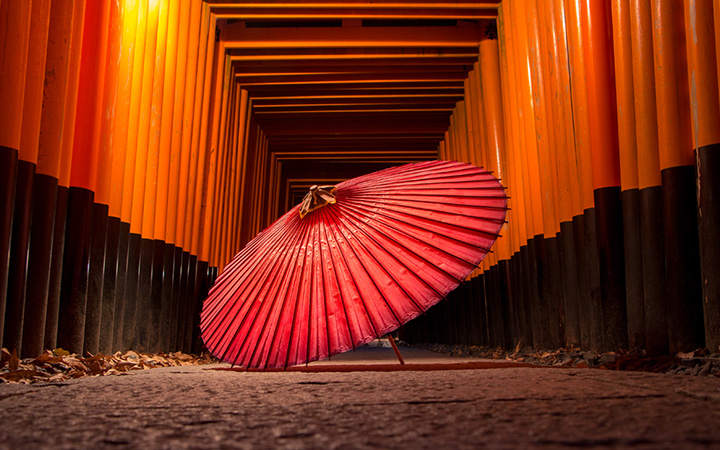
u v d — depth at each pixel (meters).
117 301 5.25
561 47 5.34
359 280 2.71
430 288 2.61
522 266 6.85
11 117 3.36
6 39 3.38
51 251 3.81
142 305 5.95
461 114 11.17
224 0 7.94
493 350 7.79
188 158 7.15
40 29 3.71
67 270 4.16
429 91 11.04
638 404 1.29
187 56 7.23
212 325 3.10
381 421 1.17
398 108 11.69
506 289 7.59
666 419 1.08
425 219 2.84
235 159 10.02
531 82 6.20
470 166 3.18
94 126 4.45
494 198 2.91
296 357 2.61
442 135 12.99
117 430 1.13
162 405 1.51
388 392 1.69
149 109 6.05
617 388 1.59
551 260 5.71
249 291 2.97
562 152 5.31
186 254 7.16
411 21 9.50
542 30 6.00
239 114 10.47
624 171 3.99
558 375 2.03
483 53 8.95
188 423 1.21
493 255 8.23
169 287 6.51
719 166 3.08
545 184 5.82
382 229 2.83
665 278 3.54
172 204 6.65
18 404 1.56
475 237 2.75
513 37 7.27
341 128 12.65
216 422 1.22
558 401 1.36
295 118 12.52
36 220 3.73
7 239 3.29
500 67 8.16
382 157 14.20
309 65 10.02
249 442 1.00
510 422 1.10
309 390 1.83
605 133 4.43
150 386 2.06
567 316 5.14
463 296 10.37
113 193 5.10
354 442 0.97
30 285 3.64
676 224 3.37
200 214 7.76
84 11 4.36
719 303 2.99
